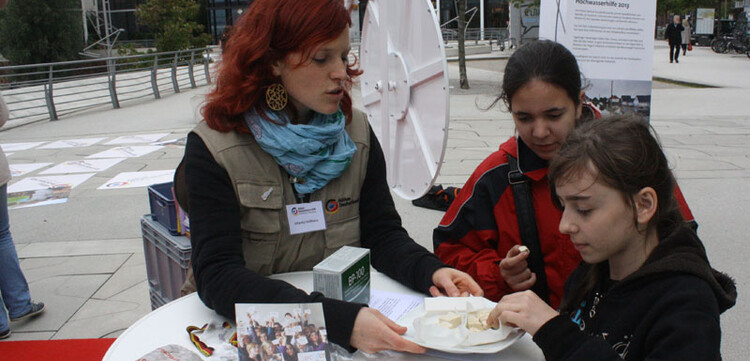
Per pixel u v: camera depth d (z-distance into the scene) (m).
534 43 1.81
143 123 10.66
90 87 19.22
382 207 1.88
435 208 5.15
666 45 32.94
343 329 1.37
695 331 1.12
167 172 6.70
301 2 1.56
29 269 4.14
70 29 27.80
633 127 1.27
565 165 1.25
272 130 1.62
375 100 3.63
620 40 3.46
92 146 8.41
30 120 11.84
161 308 1.67
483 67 21.69
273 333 1.35
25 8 26.48
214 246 1.57
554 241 1.88
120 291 3.78
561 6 3.35
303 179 1.71
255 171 1.65
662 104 11.56
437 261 1.72
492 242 2.00
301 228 1.72
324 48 1.58
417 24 2.95
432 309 1.47
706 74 17.38
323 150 1.69
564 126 1.74
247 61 1.59
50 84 11.52
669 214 1.31
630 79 3.51
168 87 18.41
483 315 1.43
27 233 4.85
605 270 1.44
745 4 34.28
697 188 5.59
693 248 1.28
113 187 6.12
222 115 1.64
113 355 1.41
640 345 1.23
